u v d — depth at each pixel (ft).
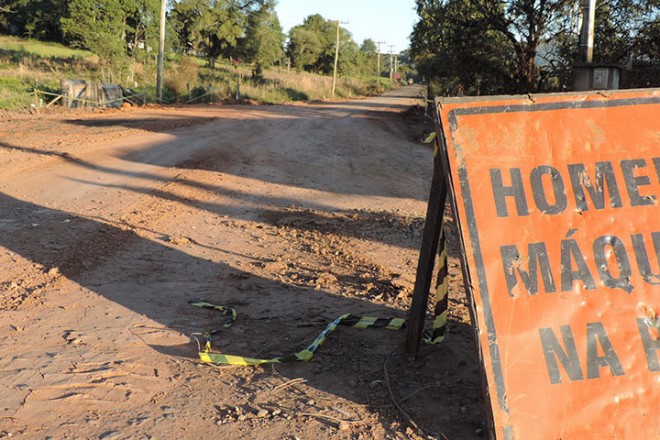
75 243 23.90
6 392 12.40
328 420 11.88
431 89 121.60
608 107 12.56
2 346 14.56
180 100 131.95
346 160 55.98
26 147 46.91
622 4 67.26
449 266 23.79
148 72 150.41
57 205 30.27
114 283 19.70
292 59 354.54
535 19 74.23
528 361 10.87
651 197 12.10
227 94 152.05
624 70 41.16
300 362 14.37
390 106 167.94
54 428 11.18
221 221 29.96
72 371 13.42
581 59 43.06
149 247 24.25
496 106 12.34
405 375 13.85
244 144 60.13
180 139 59.41
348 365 14.29
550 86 81.30
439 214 13.82
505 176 11.93
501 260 11.43
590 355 11.02
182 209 31.89
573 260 11.57
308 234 28.17
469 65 81.25
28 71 128.16
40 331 15.56
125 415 11.76
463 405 12.62
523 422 10.53
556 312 11.21
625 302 11.44
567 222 11.78
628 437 10.58
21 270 20.40
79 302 17.80
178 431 11.29
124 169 41.83
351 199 38.40
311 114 113.70
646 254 11.78
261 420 11.80
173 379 13.34
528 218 11.73
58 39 226.17
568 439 10.49
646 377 10.99
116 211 30.01
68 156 44.14
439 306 15.37
